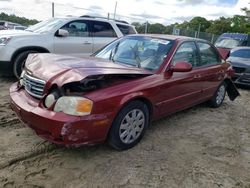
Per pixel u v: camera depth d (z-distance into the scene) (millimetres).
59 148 3768
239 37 15156
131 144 3914
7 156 3469
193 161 3791
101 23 8391
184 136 4594
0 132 4082
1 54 6781
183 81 4652
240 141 4645
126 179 3240
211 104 6262
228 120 5637
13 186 2957
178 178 3363
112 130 3584
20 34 7086
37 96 3512
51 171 3270
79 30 7949
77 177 3197
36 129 3383
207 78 5457
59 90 3293
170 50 4520
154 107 4133
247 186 3354
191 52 5059
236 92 6617
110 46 5090
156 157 3785
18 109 3559
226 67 6242
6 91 6152
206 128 5055
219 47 14695
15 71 6977
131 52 4676
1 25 19328
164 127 4879
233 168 3729
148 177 3320
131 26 9188
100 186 3080
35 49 7125
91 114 3240
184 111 5879
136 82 3814
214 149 4234
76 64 3656
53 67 3580
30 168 3289
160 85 4117
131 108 3732
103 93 3373
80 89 3318
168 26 22047
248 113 6270
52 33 7438
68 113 3170
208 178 3426
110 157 3658
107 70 3543
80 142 3258
